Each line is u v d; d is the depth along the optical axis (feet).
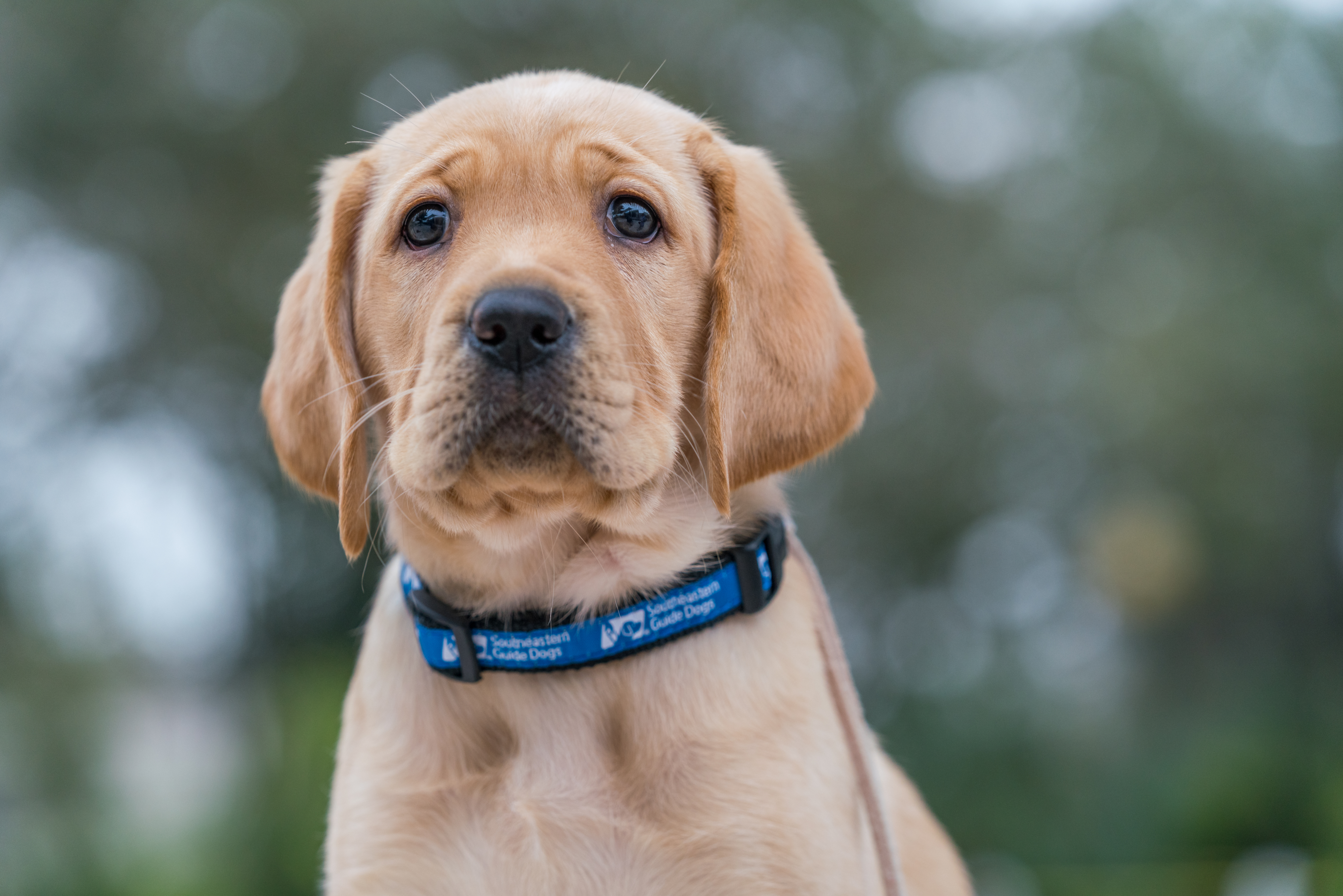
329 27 33.88
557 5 36.19
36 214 36.40
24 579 36.50
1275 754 34.09
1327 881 25.44
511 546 7.82
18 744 33.99
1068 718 38.04
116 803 31.83
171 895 24.31
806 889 7.42
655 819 7.57
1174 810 31.73
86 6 35.17
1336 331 55.36
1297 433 58.13
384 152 8.64
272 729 30.48
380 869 7.73
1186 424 52.29
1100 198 48.67
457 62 35.14
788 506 9.29
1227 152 52.42
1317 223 54.95
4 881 25.04
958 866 11.03
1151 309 52.13
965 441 42.57
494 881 7.63
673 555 8.00
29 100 34.55
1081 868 30.96
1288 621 58.03
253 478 37.06
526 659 7.76
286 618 37.37
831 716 8.16
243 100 35.37
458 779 7.80
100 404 37.29
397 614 8.38
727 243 8.06
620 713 7.80
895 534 41.96
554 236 7.55
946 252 41.16
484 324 6.97
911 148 41.27
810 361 8.59
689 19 36.94
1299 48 56.65
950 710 36.06
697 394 8.20
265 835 25.21
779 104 38.78
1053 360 45.96
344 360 8.23
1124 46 49.98
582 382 7.11
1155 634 52.70
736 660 7.84
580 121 8.14
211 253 35.01
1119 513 48.75
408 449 7.39
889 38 40.63
